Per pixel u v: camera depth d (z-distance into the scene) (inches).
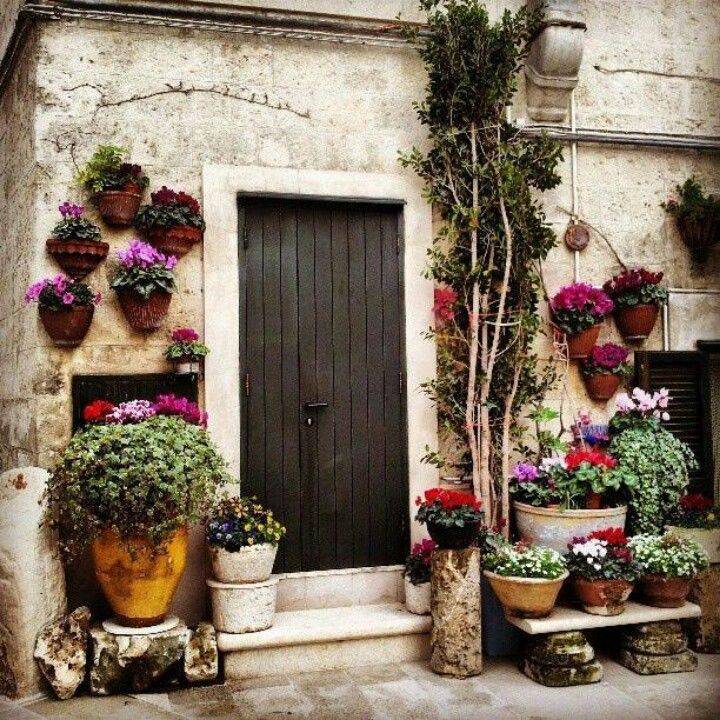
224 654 175.9
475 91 207.2
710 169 239.5
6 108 221.5
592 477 191.3
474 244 206.7
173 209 186.4
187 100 195.9
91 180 185.9
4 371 222.5
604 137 226.7
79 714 155.0
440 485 208.7
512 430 212.7
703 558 185.8
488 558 183.3
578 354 219.1
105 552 166.4
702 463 233.9
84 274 183.9
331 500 203.3
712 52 239.8
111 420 173.8
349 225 207.5
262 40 201.9
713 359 242.5
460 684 171.9
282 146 202.2
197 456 165.3
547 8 213.8
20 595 163.8
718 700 162.7
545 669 171.6
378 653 185.5
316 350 203.8
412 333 208.4
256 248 200.2
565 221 225.6
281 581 197.5
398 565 206.8
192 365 186.9
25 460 193.3
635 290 223.0
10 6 209.6
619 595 177.0
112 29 191.2
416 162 207.3
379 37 208.8
